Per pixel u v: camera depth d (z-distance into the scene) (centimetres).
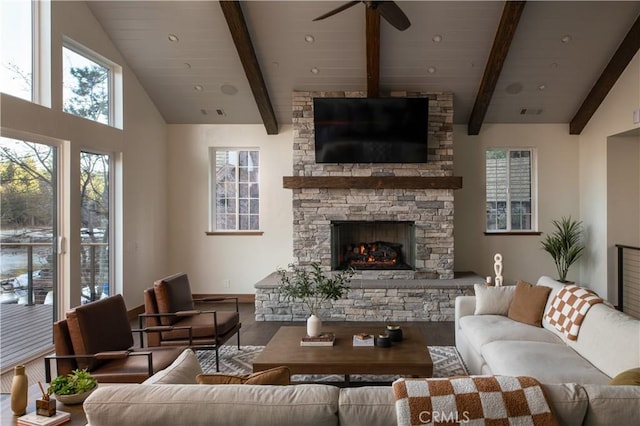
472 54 559
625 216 608
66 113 452
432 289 564
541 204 679
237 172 707
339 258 647
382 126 603
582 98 627
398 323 552
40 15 427
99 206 529
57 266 449
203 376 183
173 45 553
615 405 156
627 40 528
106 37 534
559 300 348
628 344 253
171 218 695
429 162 623
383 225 652
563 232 651
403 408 149
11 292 390
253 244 695
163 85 620
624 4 490
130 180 584
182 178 696
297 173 629
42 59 427
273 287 569
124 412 153
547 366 272
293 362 300
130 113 586
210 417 151
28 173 411
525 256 679
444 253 615
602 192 618
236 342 478
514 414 149
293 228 628
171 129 696
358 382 349
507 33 495
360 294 568
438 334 502
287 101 644
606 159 607
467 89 616
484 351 321
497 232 682
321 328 370
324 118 604
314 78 603
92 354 288
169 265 694
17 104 383
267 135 694
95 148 511
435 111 621
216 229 708
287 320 569
